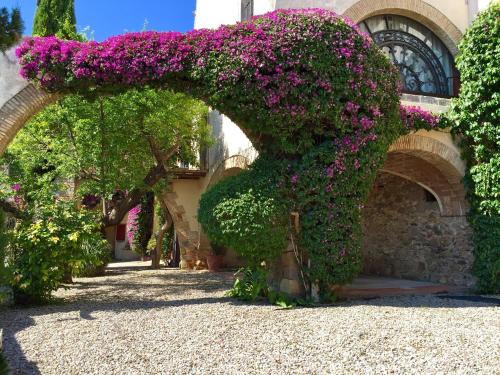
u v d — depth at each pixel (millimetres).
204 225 6914
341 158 6910
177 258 16000
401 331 4805
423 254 9984
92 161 10258
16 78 7152
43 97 7207
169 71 6805
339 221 6895
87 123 10055
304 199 6812
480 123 8305
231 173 11828
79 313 6074
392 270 10914
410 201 10414
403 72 9375
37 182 10648
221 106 6910
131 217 19750
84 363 3832
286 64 6602
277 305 6547
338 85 6727
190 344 4363
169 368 3680
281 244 6723
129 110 10164
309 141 6938
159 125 10648
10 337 4738
